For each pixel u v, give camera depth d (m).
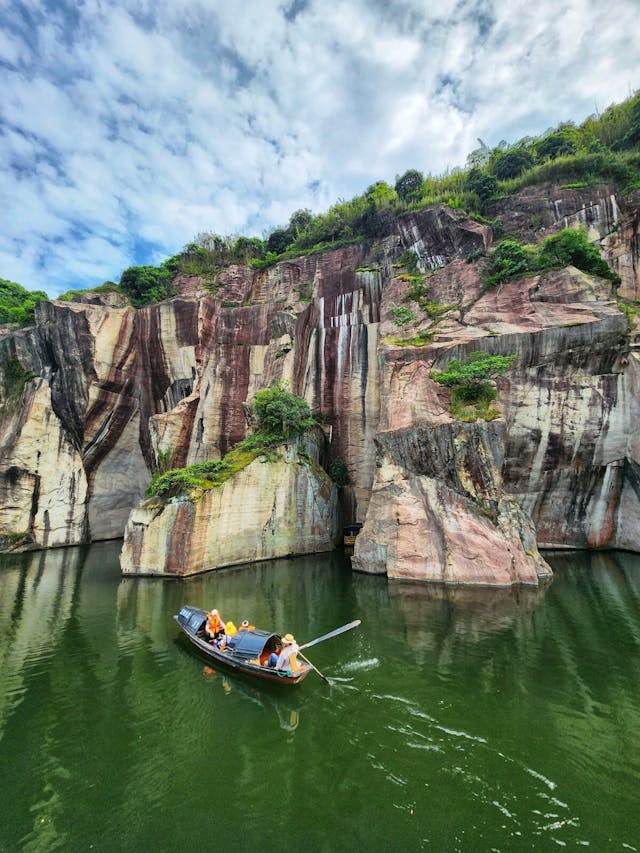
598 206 27.83
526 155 34.56
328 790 6.16
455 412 20.03
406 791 6.07
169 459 30.64
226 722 7.92
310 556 24.72
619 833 5.27
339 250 35.88
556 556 21.25
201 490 21.20
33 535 29.86
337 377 30.97
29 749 7.21
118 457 34.44
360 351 30.50
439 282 27.52
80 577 20.41
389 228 34.50
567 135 36.38
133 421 34.53
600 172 30.41
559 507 22.78
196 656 10.95
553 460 21.89
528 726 7.49
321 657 10.46
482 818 5.56
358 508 28.88
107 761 6.89
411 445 19.84
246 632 10.61
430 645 11.05
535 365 21.75
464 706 8.16
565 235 24.39
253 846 5.27
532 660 10.02
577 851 5.04
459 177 37.44
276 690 9.05
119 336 33.56
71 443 32.38
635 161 30.25
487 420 18.91
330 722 7.80
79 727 7.83
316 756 6.91
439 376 21.09
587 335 20.94
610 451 21.48
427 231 31.84
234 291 38.41
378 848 5.18
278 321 31.75
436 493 18.91
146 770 6.67
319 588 17.22
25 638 12.23
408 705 8.23
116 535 34.50
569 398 21.50
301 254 37.50
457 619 12.96
